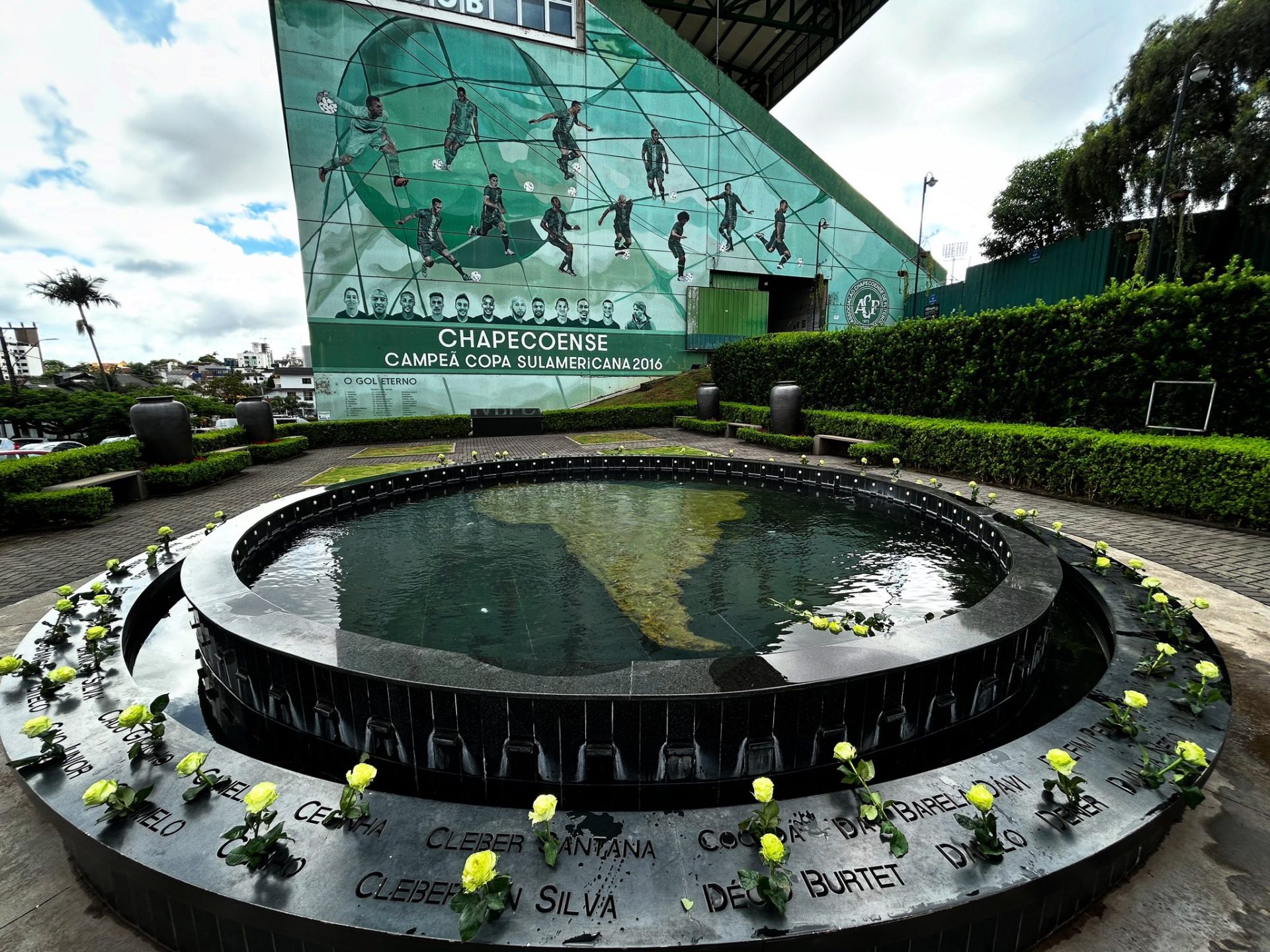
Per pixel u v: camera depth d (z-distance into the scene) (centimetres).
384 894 127
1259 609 373
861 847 140
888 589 413
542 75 1950
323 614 376
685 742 203
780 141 2344
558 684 202
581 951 116
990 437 852
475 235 1938
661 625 353
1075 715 200
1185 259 1427
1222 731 191
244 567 449
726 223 2303
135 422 949
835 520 631
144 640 346
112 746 186
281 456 1334
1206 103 1327
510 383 2050
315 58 1688
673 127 2161
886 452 1033
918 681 224
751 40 3111
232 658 260
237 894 129
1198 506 604
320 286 1781
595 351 2162
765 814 139
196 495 905
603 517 654
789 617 363
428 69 1808
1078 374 856
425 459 1307
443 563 479
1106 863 144
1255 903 155
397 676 210
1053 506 698
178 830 148
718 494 806
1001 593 297
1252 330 664
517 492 831
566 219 2055
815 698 208
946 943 132
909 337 1190
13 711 210
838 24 2831
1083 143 1627
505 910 123
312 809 153
